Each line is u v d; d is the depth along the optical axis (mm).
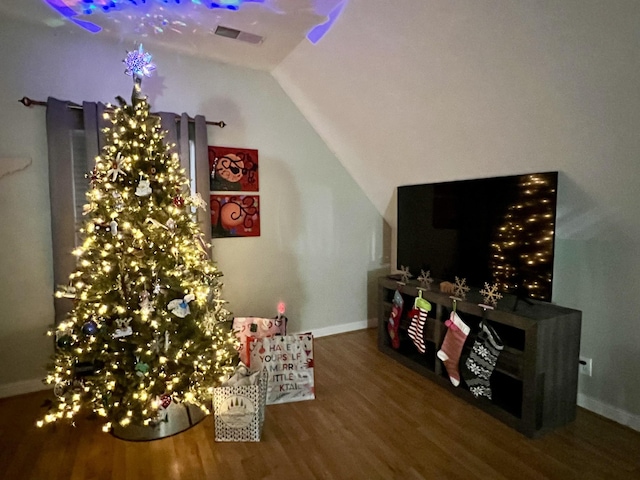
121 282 1871
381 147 2930
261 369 2152
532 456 1730
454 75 1978
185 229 2074
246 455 1761
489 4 1571
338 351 3066
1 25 2227
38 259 2404
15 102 2281
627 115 1562
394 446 1813
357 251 3631
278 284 3230
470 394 2199
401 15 1856
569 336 1935
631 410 1949
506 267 2205
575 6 1387
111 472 1654
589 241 2066
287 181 3211
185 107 2754
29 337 2412
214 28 2293
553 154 1967
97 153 2373
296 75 2871
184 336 1979
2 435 1940
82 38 2428
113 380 1831
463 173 2576
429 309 2447
